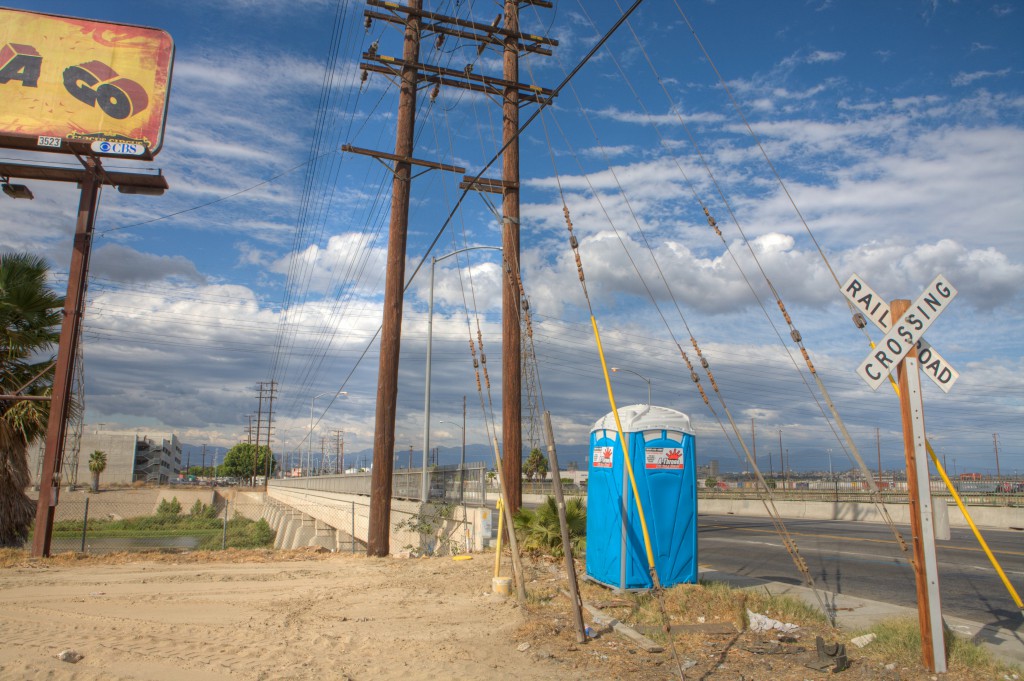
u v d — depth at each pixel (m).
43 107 15.71
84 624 8.16
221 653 6.93
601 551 9.84
